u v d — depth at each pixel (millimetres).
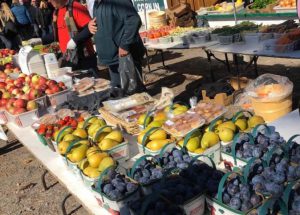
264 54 4289
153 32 6605
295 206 1570
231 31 5289
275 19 7695
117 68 4734
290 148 2029
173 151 2221
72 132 2828
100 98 3695
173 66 8562
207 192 1825
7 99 3891
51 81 4102
